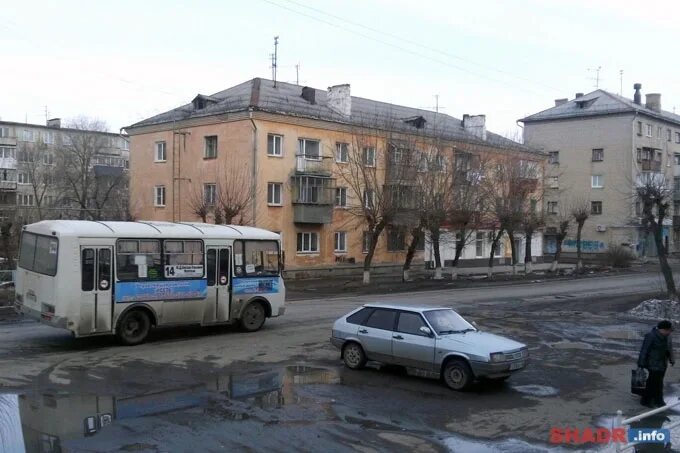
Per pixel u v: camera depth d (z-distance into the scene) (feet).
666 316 74.54
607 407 35.01
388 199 115.14
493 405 34.60
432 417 31.91
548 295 100.01
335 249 138.72
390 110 144.15
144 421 29.78
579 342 57.26
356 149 121.08
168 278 53.16
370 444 27.27
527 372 43.80
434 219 118.83
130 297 50.65
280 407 32.83
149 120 143.02
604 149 210.59
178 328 60.75
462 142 126.93
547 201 219.20
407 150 117.39
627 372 44.39
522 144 161.89
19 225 116.26
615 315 76.28
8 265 89.97
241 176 122.83
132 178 146.82
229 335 57.06
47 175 216.54
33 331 56.49
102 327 49.06
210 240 56.39
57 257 47.37
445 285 115.44
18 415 30.27
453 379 37.68
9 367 41.22
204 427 29.04
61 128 252.42
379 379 40.11
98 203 196.95
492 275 135.85
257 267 59.82
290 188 128.77
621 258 166.61
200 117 129.80
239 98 131.03
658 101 226.79
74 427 28.58
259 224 122.52
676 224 212.23
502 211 129.18
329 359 46.42
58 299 47.01
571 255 216.95
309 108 135.44
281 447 26.50
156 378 39.09
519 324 68.18
